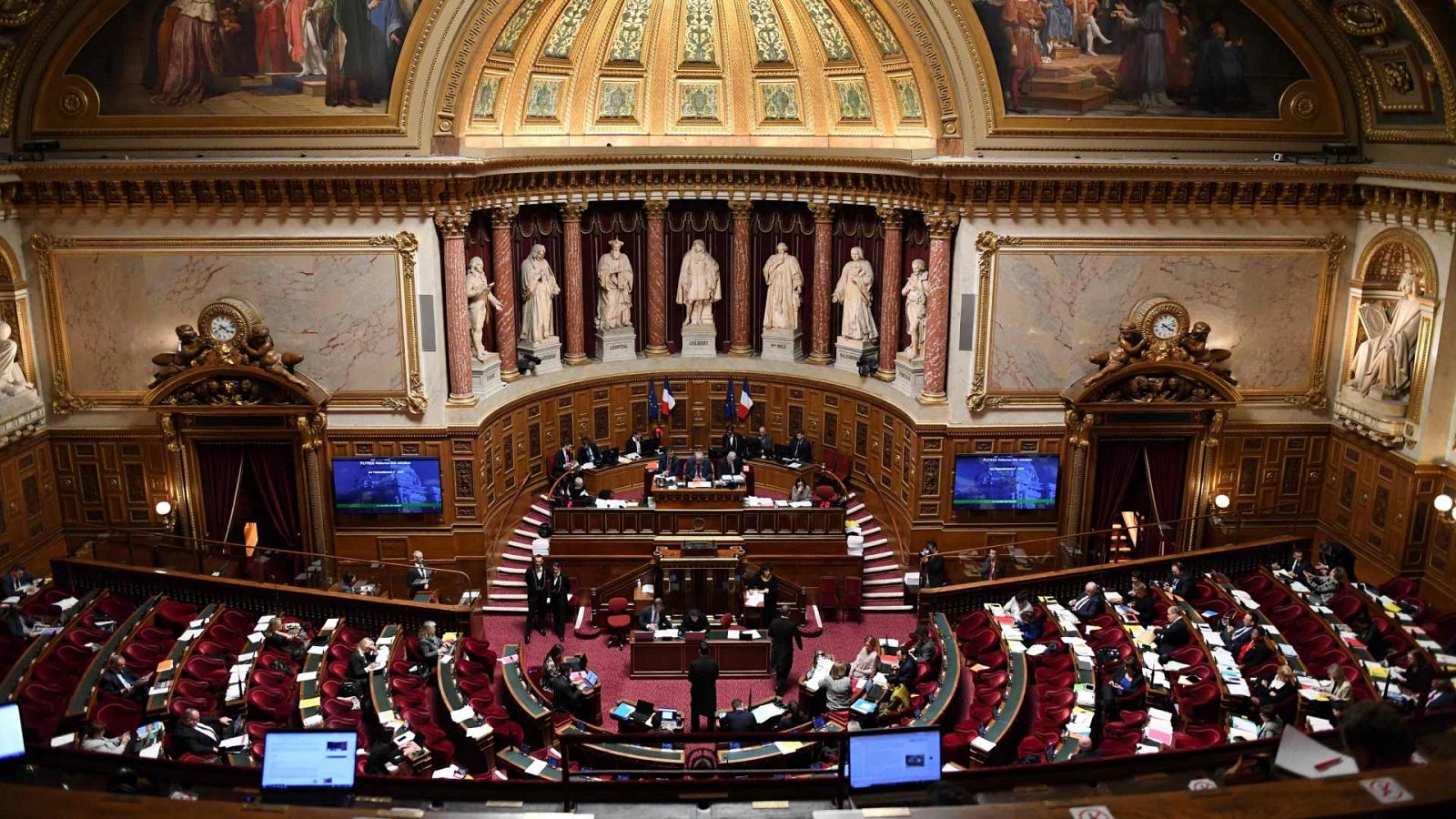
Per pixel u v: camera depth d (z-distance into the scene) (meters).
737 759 17.44
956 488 26.83
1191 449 26.84
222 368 25.33
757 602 24.44
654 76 29.94
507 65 27.12
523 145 28.92
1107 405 25.91
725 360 31.80
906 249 29.06
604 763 17.98
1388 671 19.64
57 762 12.38
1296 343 26.77
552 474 29.23
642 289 32.00
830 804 10.74
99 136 24.84
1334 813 5.53
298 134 24.98
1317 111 25.30
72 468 26.91
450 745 18.22
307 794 11.55
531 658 24.09
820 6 27.66
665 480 27.02
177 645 21.11
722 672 23.05
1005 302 25.95
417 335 26.11
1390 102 24.38
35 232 25.39
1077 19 24.44
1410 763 7.64
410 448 26.70
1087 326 26.19
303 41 24.41
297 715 19.17
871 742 10.91
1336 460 27.19
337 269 25.70
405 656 21.86
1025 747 17.58
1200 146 25.38
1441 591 24.31
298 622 23.45
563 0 26.97
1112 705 18.81
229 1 24.11
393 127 25.02
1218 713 18.92
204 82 24.59
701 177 29.94
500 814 7.90
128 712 18.53
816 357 31.34
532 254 30.03
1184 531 27.19
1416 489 24.42
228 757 17.20
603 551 26.09
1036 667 20.83
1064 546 26.31
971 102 24.94
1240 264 26.06
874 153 27.41
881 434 28.77
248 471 26.97
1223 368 25.98
